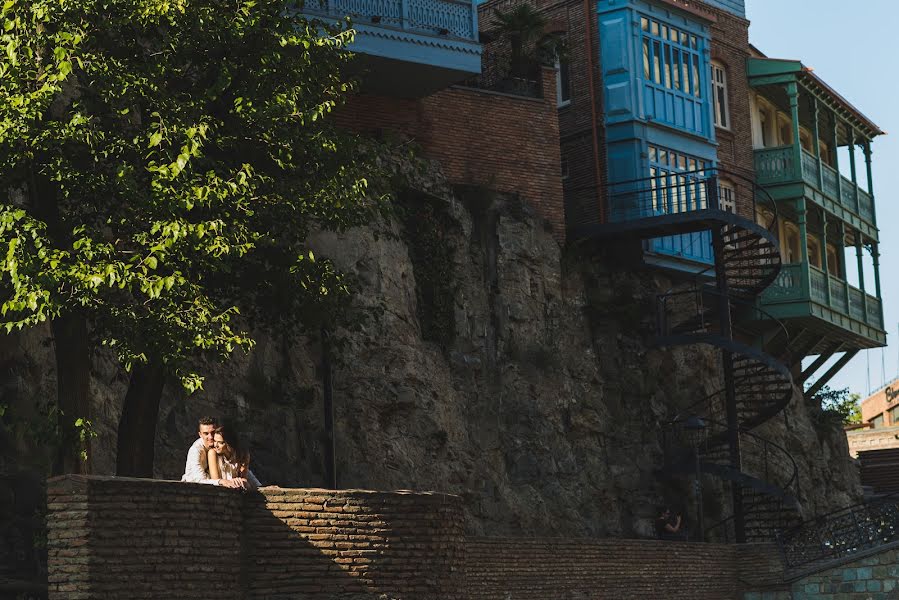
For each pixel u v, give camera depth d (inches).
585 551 972.6
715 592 1168.8
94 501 494.9
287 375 1077.8
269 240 699.4
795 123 1732.3
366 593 586.2
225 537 548.7
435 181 1283.2
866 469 2106.3
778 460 1630.2
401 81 1268.5
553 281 1378.0
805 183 1722.4
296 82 727.7
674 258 1536.7
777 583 1222.3
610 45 1562.5
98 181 650.8
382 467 1115.3
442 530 622.5
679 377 1497.3
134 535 506.6
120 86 658.8
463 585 636.7
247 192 667.4
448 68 1246.3
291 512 573.9
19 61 641.0
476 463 1227.9
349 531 587.2
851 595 1207.6
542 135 1422.2
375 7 1214.9
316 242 1122.0
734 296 1524.4
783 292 1684.3
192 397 989.2
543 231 1385.3
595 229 1461.6
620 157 1539.1
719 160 1685.5
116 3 662.5
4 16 645.3
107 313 642.8
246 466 596.4
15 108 618.2
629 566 1028.5
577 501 1315.2
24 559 704.4
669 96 1596.9
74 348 653.9
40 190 665.0
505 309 1320.1
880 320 1935.3
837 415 1855.3
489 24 1654.8
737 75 1748.3
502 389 1289.4
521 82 1439.5
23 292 600.7
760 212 1771.7
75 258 634.2
